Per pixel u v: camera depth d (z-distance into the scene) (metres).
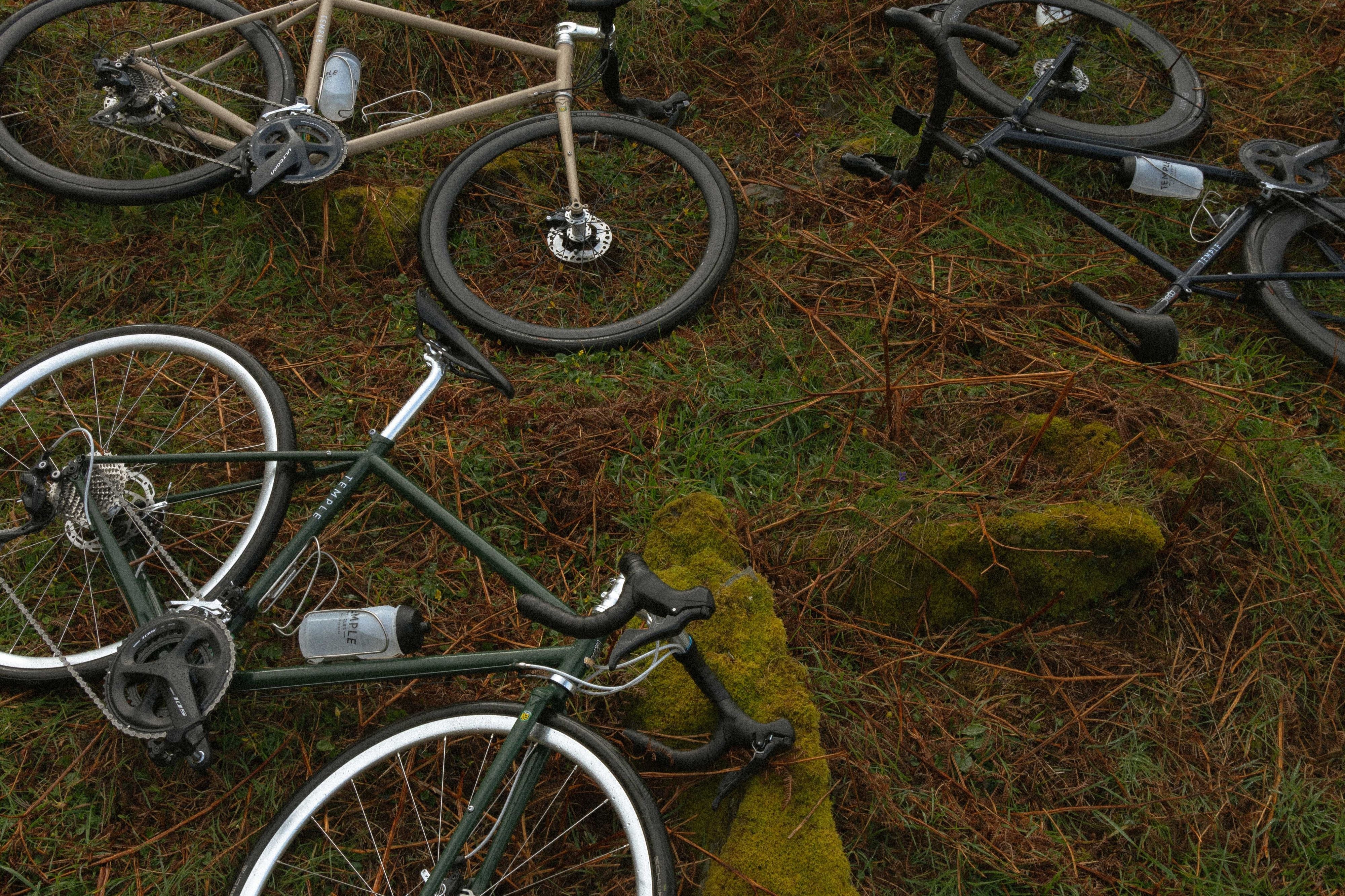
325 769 2.14
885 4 4.45
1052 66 4.00
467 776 2.46
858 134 4.20
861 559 2.76
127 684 2.04
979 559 2.76
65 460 2.98
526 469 3.00
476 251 3.66
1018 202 3.91
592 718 2.53
